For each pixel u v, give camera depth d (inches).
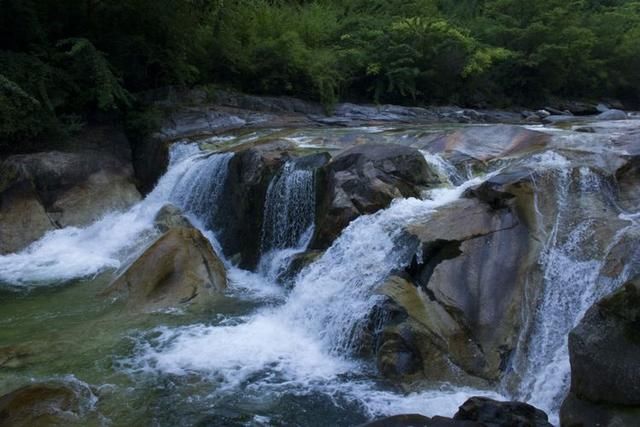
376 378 234.7
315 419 208.2
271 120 579.2
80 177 469.4
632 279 180.7
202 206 429.4
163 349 263.9
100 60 496.7
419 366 231.5
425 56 689.6
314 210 354.3
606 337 178.9
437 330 238.4
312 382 234.8
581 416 177.8
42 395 216.5
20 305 322.0
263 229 378.0
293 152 403.5
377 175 329.4
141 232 418.3
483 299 246.1
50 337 275.4
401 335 235.0
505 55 723.4
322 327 275.0
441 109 663.8
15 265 391.2
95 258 402.6
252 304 316.2
